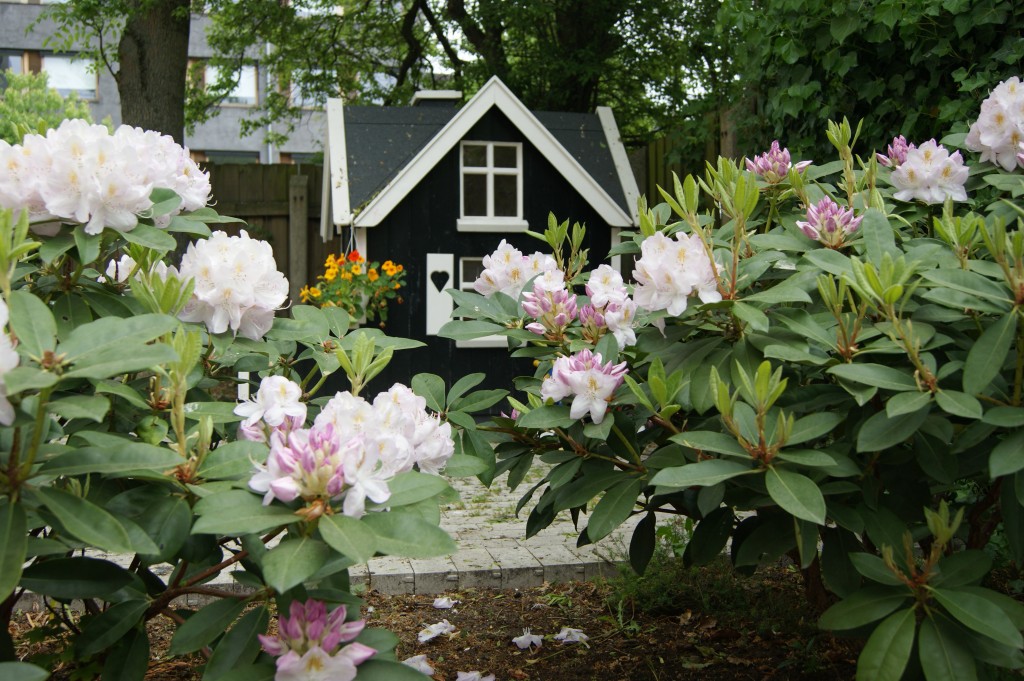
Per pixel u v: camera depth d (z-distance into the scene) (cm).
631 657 339
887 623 190
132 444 156
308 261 1211
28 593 369
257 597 181
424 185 849
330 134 916
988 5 382
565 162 859
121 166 190
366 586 406
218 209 1191
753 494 212
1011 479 205
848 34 432
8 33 2520
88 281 220
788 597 375
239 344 214
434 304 850
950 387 209
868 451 198
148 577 212
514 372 855
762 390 189
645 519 271
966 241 217
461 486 634
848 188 270
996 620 178
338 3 1595
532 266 296
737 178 222
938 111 418
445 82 1722
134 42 1081
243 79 2633
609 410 226
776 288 216
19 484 150
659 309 225
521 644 347
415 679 160
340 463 149
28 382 129
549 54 1395
